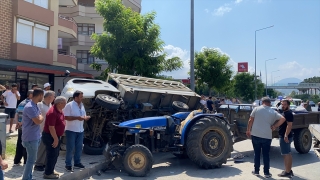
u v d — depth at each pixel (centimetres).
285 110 727
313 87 7562
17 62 1816
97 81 977
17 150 708
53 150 614
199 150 764
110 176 712
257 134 723
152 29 1778
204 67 2394
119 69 1770
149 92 984
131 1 3384
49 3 2183
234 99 2247
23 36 1964
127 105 942
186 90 1125
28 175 572
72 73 2044
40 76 2078
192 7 1547
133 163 710
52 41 2205
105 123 905
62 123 623
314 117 1039
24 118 568
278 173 767
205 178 704
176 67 1883
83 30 3188
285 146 728
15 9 1869
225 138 802
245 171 776
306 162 902
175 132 807
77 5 3031
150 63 1773
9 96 1116
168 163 858
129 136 779
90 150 883
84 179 686
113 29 1741
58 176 627
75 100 714
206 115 812
